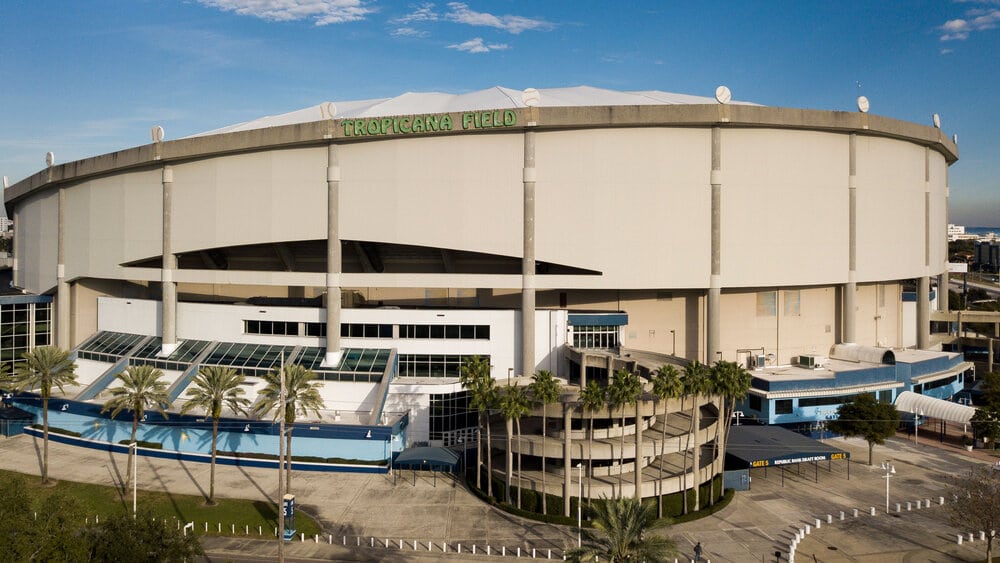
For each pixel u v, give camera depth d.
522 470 57.69
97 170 85.38
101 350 84.00
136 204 83.81
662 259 73.56
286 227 76.31
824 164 79.12
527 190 72.25
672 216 73.56
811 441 61.81
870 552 44.88
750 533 47.97
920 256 93.25
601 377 74.00
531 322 72.88
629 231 73.19
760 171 75.56
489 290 81.44
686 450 52.88
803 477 60.03
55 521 32.34
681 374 57.59
